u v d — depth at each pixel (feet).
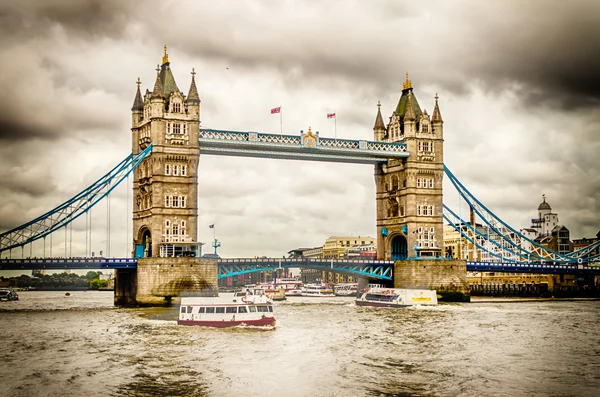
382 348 264.93
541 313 425.28
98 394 190.19
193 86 499.92
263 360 238.07
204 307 337.31
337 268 572.51
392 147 581.12
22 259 447.83
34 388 196.75
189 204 490.90
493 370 221.87
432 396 188.96
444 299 555.69
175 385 200.34
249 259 534.37
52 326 339.16
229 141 511.40
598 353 254.06
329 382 204.44
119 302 519.19
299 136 541.34
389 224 606.96
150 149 489.26
